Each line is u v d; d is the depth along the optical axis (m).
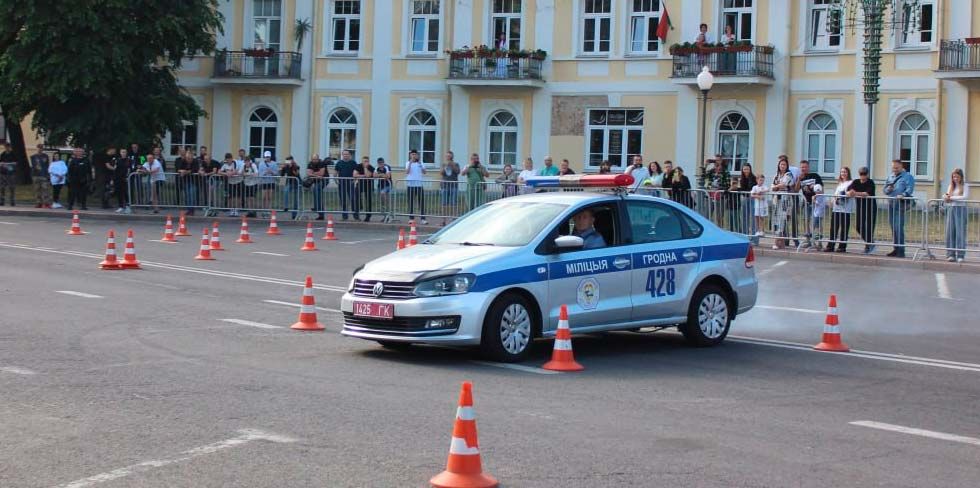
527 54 44.41
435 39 46.44
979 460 7.98
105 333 12.87
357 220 33.09
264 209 34.03
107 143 40.41
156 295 16.41
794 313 16.52
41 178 36.19
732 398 10.02
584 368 11.38
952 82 38.94
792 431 8.74
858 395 10.34
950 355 12.94
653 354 12.50
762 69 41.22
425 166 46.47
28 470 7.25
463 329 11.18
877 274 22.19
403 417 8.86
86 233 27.83
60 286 17.12
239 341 12.56
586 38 44.56
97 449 7.78
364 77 47.06
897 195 25.42
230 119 48.50
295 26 47.50
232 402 9.31
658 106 43.41
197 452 7.73
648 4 43.72
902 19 39.62
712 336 13.15
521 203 12.65
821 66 41.09
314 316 13.69
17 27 39.06
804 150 41.62
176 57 41.81
